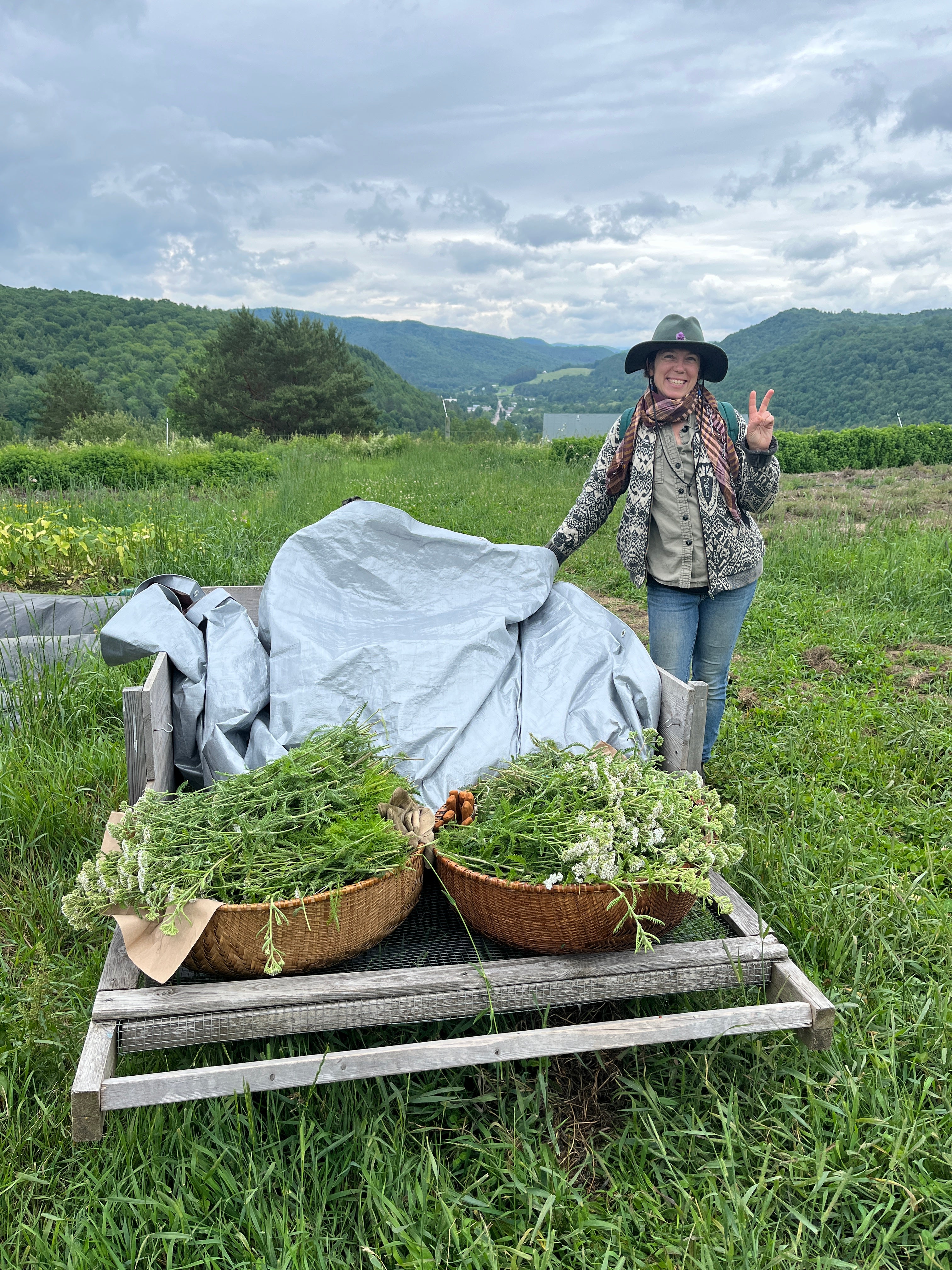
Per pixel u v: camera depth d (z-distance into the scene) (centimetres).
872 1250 185
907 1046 235
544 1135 211
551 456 2412
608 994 217
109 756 384
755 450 338
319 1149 200
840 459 2517
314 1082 191
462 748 287
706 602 367
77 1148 200
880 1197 191
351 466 2164
